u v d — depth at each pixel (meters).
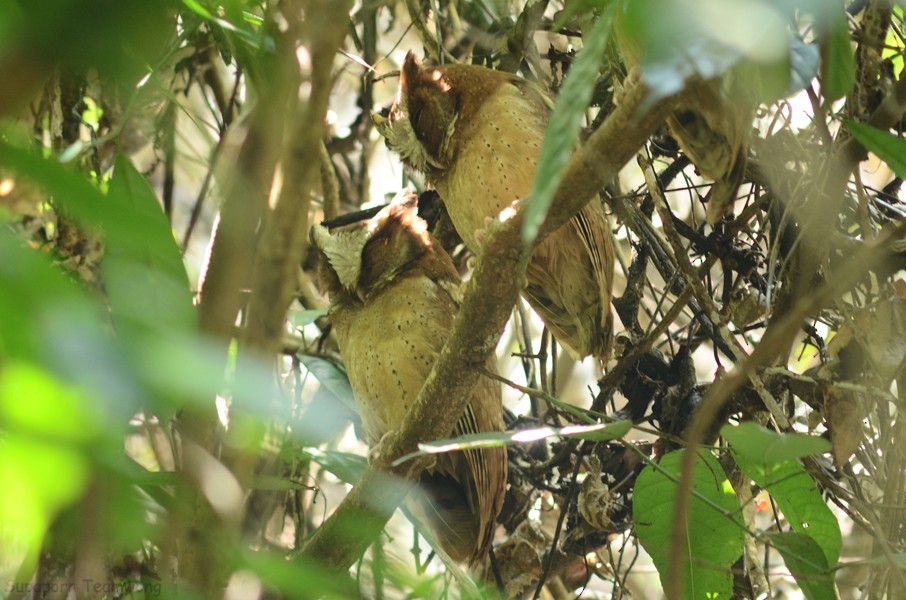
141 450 7.12
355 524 5.44
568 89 2.47
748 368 3.11
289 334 8.31
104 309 3.33
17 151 1.71
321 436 3.13
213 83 8.08
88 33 1.58
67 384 1.70
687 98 3.88
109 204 1.76
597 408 7.18
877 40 5.47
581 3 3.01
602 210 7.21
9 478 1.91
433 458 5.67
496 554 7.46
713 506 4.92
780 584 8.15
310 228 7.31
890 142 4.05
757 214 7.10
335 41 2.37
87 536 1.95
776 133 6.29
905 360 5.46
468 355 4.92
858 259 3.41
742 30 2.27
